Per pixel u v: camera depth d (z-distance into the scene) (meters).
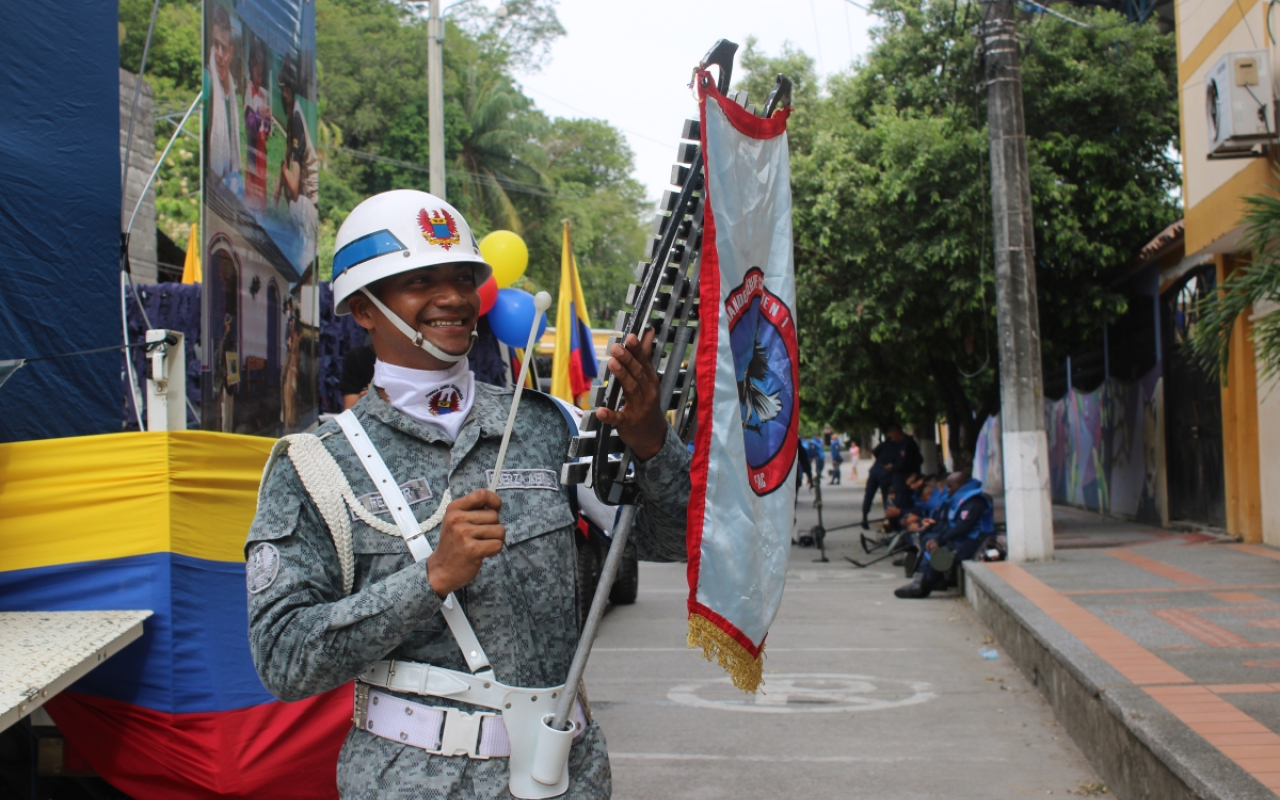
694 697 7.24
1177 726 4.58
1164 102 15.62
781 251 2.68
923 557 11.92
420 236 2.27
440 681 2.11
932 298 15.30
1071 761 5.60
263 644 1.99
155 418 3.63
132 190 11.44
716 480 2.31
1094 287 15.36
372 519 2.14
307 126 5.99
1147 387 16.28
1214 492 13.70
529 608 2.21
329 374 7.67
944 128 15.05
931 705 6.88
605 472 2.26
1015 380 11.46
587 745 2.25
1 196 4.11
